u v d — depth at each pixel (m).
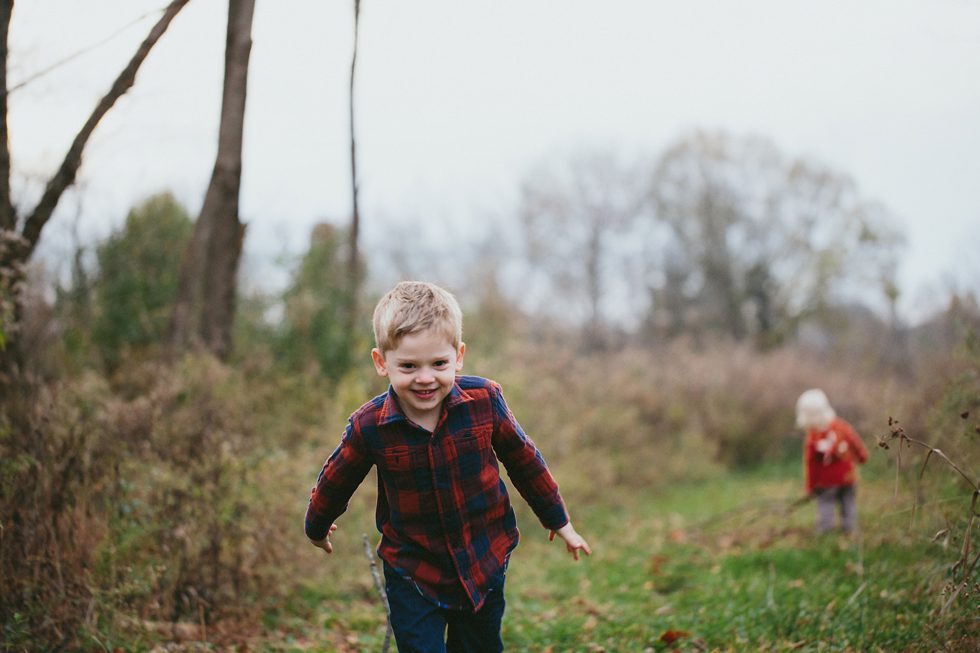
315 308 10.05
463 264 41.44
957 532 3.86
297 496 6.11
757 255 36.03
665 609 5.29
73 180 6.11
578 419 12.23
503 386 10.09
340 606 5.57
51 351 7.15
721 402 15.28
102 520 4.50
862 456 7.31
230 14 8.34
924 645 3.63
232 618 4.87
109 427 5.47
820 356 19.12
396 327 2.80
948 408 4.86
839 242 32.94
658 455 13.13
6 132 6.00
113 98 6.03
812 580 5.43
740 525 8.46
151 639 4.25
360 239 10.76
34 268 6.27
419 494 2.97
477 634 3.15
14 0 5.92
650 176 40.31
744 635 4.45
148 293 10.43
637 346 22.25
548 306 17.30
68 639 3.93
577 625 5.02
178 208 11.39
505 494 3.14
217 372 7.33
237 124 8.62
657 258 39.94
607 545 8.34
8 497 4.08
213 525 4.94
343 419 7.74
